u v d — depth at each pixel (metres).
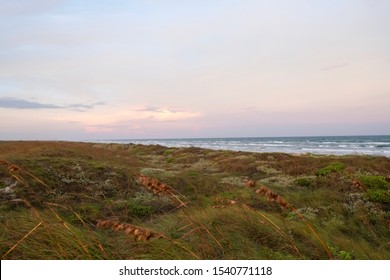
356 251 6.45
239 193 11.58
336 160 19.83
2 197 10.20
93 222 8.12
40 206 9.68
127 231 2.81
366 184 12.62
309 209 10.14
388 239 7.97
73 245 4.75
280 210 10.16
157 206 10.52
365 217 9.30
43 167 13.75
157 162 28.95
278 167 20.12
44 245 4.75
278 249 6.18
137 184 13.62
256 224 6.95
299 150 58.81
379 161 19.31
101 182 13.23
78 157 19.47
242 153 28.73
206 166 22.98
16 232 5.43
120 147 51.06
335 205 10.49
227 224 6.91
